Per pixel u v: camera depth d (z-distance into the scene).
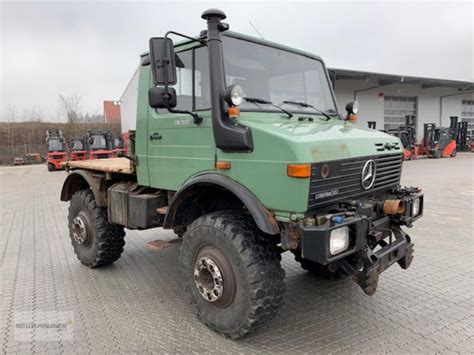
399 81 21.89
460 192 10.36
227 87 2.97
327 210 2.92
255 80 3.46
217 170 3.18
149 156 3.87
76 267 5.00
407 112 25.39
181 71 3.49
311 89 4.05
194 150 3.37
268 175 2.81
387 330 3.28
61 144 22.48
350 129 3.52
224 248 3.03
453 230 6.40
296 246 2.80
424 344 3.05
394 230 3.49
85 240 4.84
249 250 2.92
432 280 4.32
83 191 4.99
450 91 27.33
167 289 4.23
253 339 3.15
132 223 4.09
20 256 5.51
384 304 3.76
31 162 29.98
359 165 3.13
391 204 3.28
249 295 2.90
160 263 5.09
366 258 2.90
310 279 4.39
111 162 5.37
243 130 2.89
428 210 8.01
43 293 4.17
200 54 3.31
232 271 3.01
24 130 34.47
